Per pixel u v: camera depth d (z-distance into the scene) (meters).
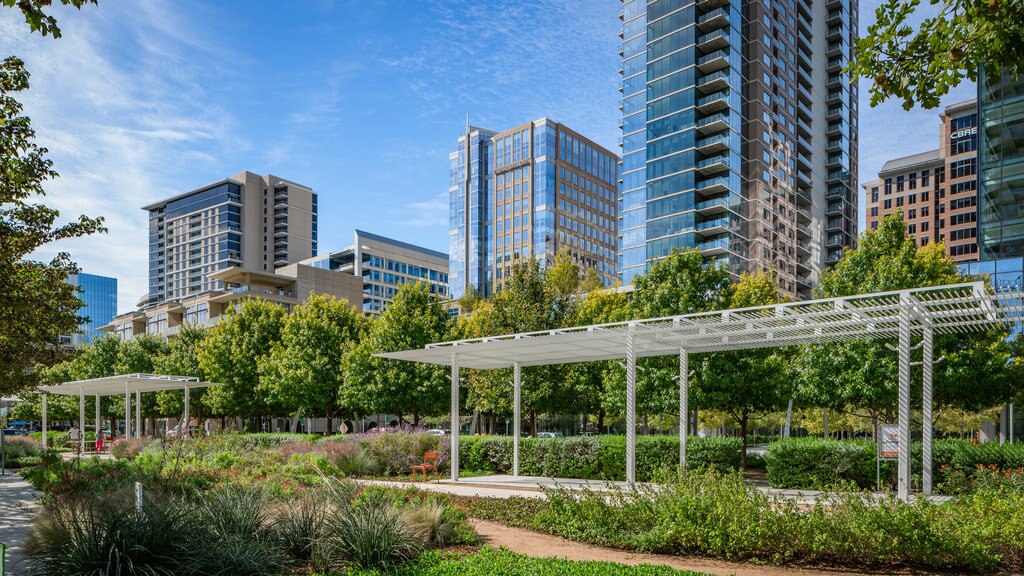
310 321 36.31
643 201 83.31
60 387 35.28
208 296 91.81
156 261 166.50
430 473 21.67
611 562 7.80
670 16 82.56
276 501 9.89
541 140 121.38
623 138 86.88
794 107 90.25
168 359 49.78
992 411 31.39
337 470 19.03
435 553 8.59
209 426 37.44
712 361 20.86
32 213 14.72
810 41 98.00
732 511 8.98
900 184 129.12
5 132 11.71
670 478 10.84
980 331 18.14
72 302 17.11
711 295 22.67
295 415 40.31
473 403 30.94
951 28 6.05
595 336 16.16
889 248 20.20
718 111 80.44
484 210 131.38
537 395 25.84
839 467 15.62
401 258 145.50
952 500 10.79
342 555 8.23
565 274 44.72
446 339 31.98
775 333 16.33
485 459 22.84
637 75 86.31
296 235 156.25
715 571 8.04
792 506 9.22
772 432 55.25
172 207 163.62
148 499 8.28
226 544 7.58
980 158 37.75
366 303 136.38
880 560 8.21
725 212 77.44
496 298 30.67
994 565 8.10
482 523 11.79
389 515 8.92
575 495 12.13
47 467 18.50
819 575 7.92
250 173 156.00
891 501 8.88
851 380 18.72
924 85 6.41
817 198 96.50
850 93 104.88
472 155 133.25
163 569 7.03
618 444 19.53
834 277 21.05
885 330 15.13
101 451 34.38
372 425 63.38
